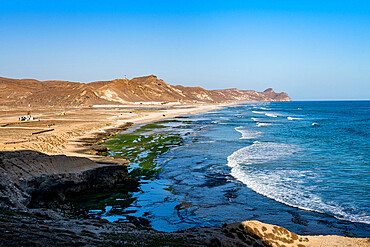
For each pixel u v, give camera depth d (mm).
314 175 28734
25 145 32031
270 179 27547
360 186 25094
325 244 14516
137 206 20953
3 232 10391
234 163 33969
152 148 42938
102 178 25422
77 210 19969
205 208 20609
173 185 25969
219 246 12898
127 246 11414
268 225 15758
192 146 45156
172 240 13141
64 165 24250
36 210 15688
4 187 18234
